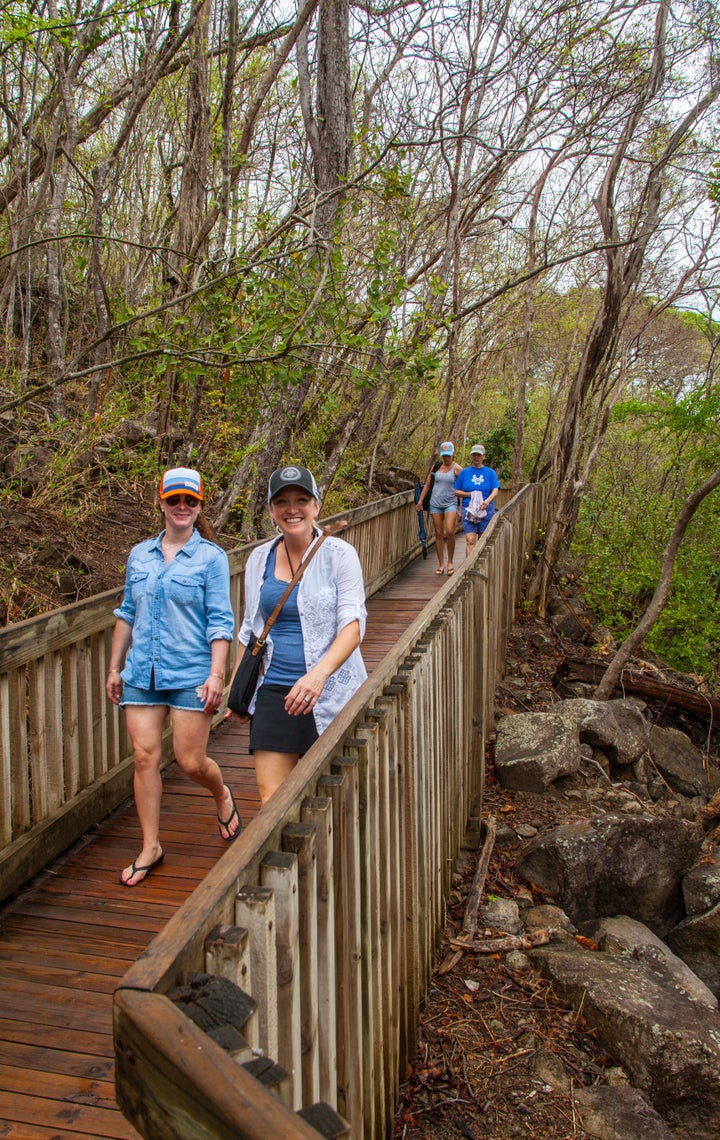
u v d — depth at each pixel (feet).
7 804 12.35
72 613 13.80
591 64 38.34
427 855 13.03
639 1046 12.78
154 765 12.84
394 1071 10.39
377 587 37.65
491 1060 12.51
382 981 9.59
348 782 7.86
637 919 18.51
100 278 25.59
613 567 47.67
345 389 35.88
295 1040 6.23
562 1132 11.28
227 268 20.10
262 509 30.04
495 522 29.55
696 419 47.09
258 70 35.19
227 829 14.06
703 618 43.73
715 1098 12.69
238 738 19.21
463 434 73.61
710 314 49.75
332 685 11.08
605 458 69.97
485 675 20.83
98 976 10.52
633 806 22.12
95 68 31.32
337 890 7.68
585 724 25.29
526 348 55.26
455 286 41.37
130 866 12.92
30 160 28.78
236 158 25.53
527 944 15.34
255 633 11.57
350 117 28.43
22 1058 9.07
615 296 39.45
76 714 14.28
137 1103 4.29
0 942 11.23
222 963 5.01
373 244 36.76
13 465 23.71
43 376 28.48
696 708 33.40
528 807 21.36
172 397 27.96
